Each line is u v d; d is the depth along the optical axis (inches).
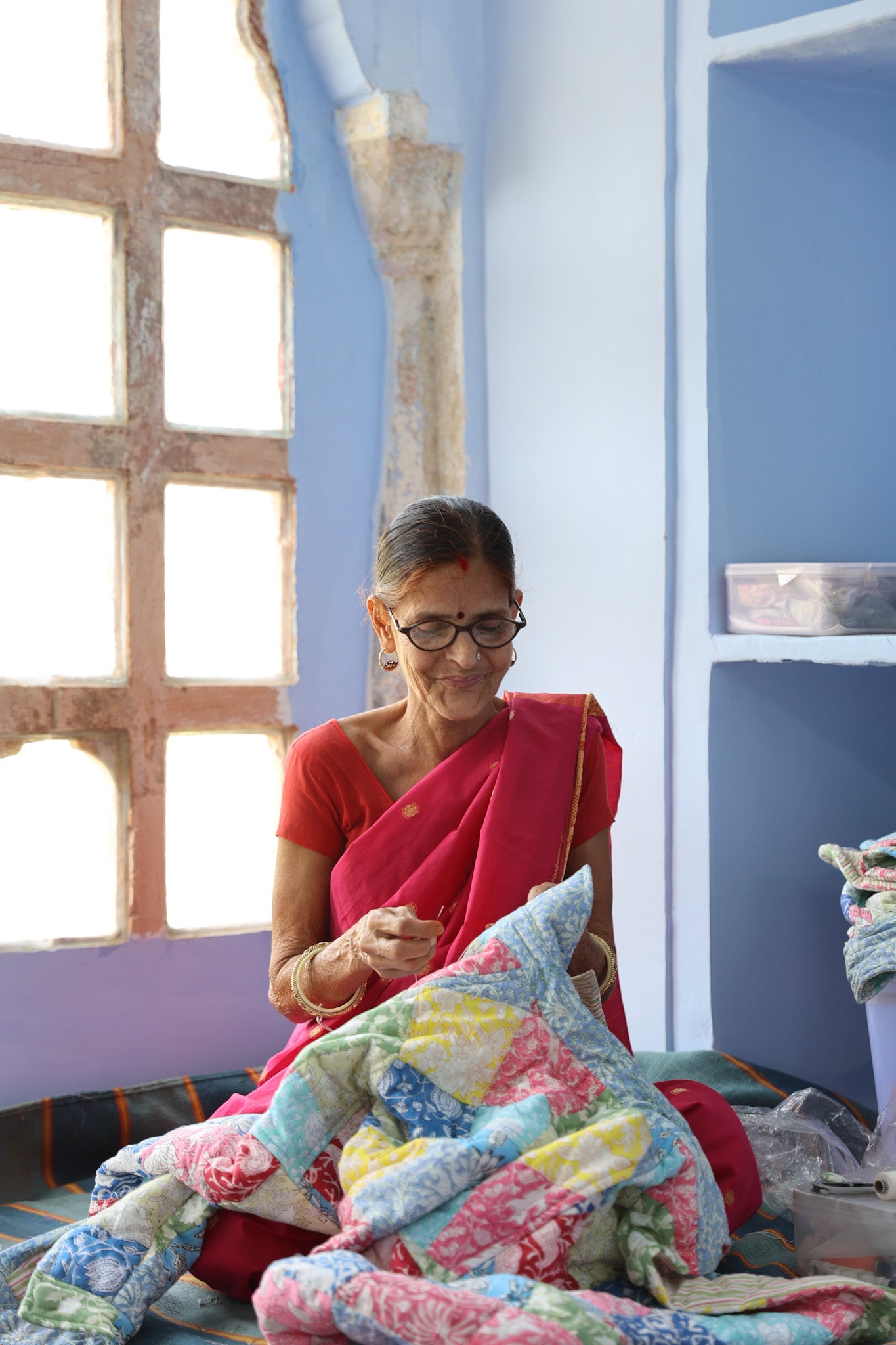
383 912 71.2
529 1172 63.0
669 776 117.3
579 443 124.0
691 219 114.1
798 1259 77.4
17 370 114.5
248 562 125.6
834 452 121.8
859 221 123.0
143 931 117.8
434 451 135.2
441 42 129.6
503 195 131.1
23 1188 103.7
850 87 120.0
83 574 117.3
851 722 124.0
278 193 125.2
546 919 72.6
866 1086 126.3
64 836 116.2
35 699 112.7
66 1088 114.2
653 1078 109.6
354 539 130.3
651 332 116.9
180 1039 119.4
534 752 82.5
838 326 121.8
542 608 128.6
